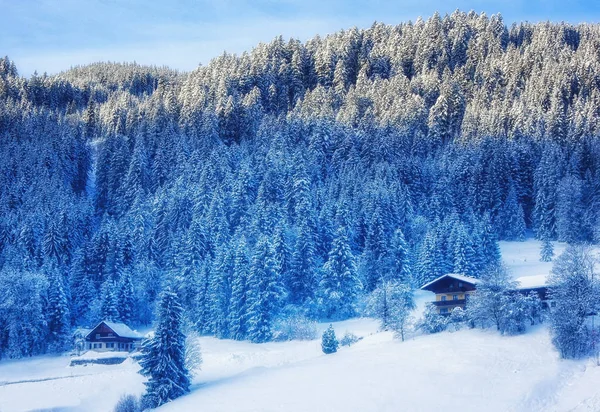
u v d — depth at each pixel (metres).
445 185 149.88
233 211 133.25
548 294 62.44
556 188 144.25
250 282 95.12
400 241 113.94
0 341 93.94
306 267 107.31
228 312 97.62
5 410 64.31
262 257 96.75
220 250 106.44
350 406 48.62
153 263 117.88
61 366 85.81
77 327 104.81
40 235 125.50
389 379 53.12
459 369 53.38
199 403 54.62
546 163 153.00
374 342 70.75
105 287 106.31
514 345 57.66
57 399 67.06
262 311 93.25
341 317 102.25
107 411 62.41
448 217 132.75
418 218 132.00
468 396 48.28
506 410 45.47
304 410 48.94
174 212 132.62
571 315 55.06
